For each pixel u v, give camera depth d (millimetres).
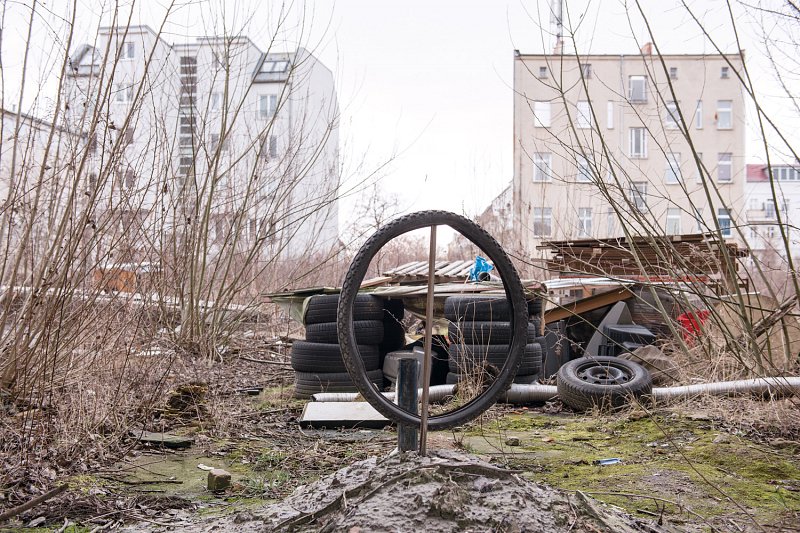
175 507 3971
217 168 11109
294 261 16297
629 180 7992
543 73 33000
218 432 6031
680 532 3355
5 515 3105
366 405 7098
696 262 9531
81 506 3854
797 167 6277
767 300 8562
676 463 5004
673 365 8086
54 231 6648
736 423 6051
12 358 5438
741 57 6070
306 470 4918
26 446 4488
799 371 7699
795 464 4906
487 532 2596
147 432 5773
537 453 5438
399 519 2627
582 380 7480
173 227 10234
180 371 8242
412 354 8594
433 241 3107
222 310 11094
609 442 5844
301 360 8312
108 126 6016
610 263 10773
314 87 33281
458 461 2990
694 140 34156
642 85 33688
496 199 17703
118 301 6512
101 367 5984
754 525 3594
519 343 3295
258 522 2988
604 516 2959
